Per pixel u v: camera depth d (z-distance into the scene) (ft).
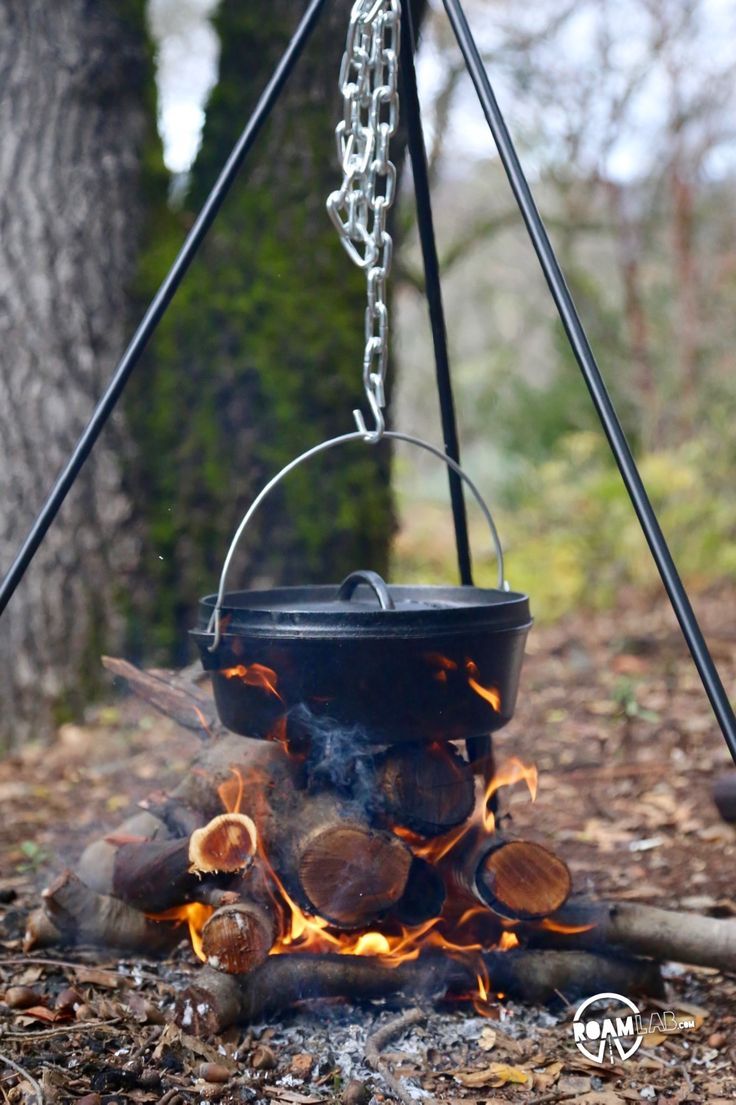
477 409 34.63
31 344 14.51
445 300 37.58
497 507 32.07
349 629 6.66
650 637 20.38
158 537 15.12
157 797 8.59
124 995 7.71
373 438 7.29
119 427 14.87
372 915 7.25
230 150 15.03
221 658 7.11
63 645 14.85
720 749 14.21
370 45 7.25
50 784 13.17
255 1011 7.22
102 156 14.64
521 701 16.92
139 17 14.99
